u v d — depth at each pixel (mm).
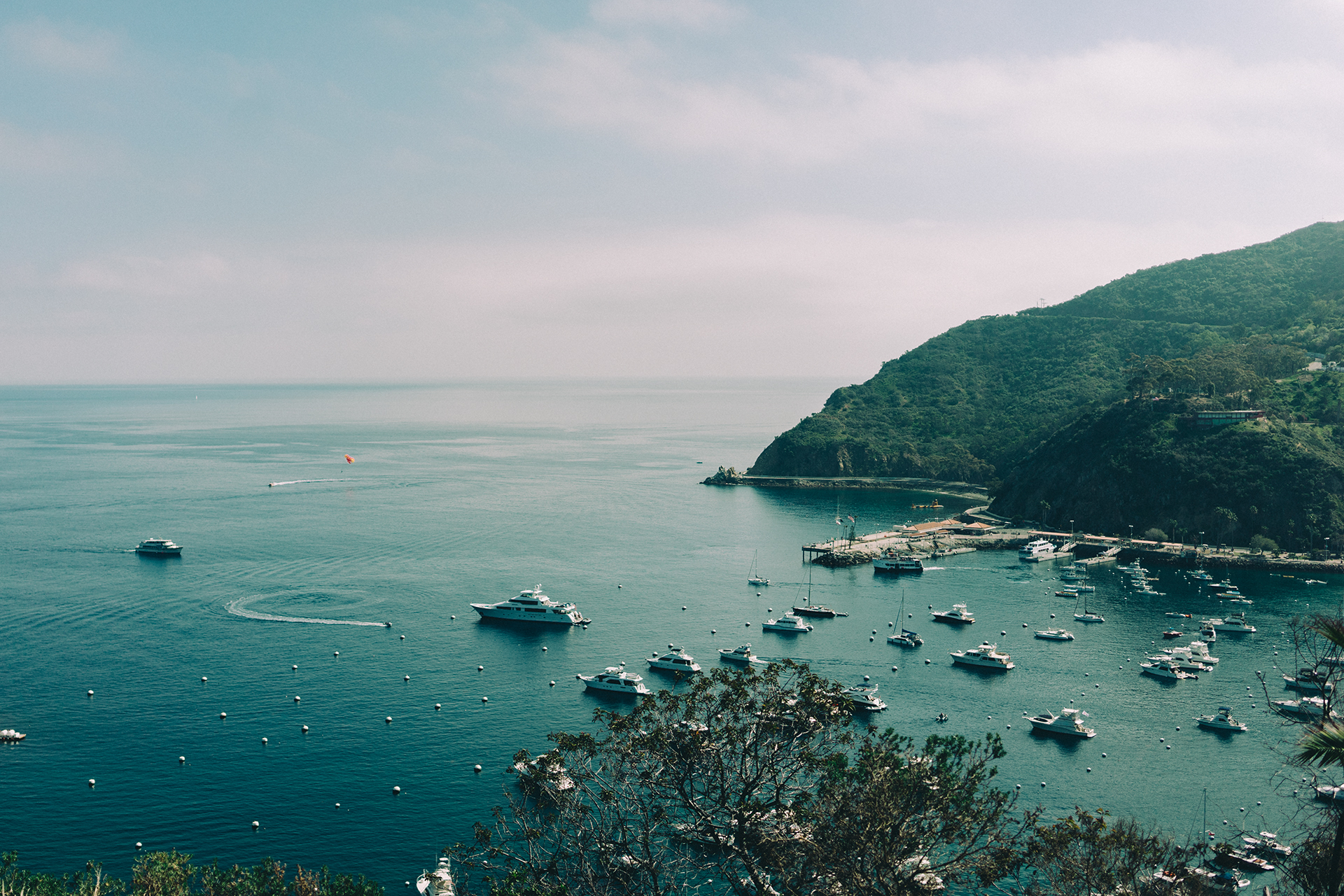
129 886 89688
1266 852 92188
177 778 112938
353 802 107688
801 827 50500
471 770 116438
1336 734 32125
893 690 148500
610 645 171875
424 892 87938
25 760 116812
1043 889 59000
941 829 51750
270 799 108125
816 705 50875
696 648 172250
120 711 133250
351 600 199000
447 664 158750
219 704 136875
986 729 132000
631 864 52250
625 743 51469
